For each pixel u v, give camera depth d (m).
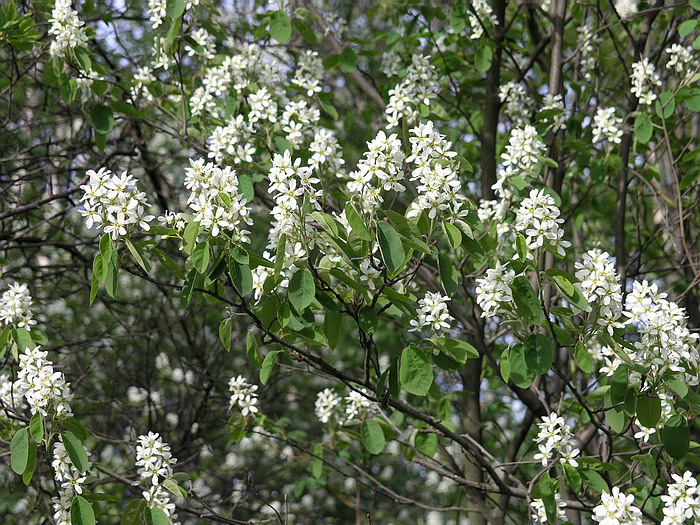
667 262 6.33
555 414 3.25
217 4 6.46
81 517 2.99
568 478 3.16
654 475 3.27
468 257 4.62
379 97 5.69
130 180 2.69
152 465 3.16
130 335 6.18
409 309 2.80
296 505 7.53
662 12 5.81
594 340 3.80
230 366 6.89
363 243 2.68
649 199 6.54
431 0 5.74
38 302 6.38
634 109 5.13
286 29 4.75
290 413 7.77
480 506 4.67
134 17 5.67
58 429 3.09
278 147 4.20
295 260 2.67
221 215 2.62
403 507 8.21
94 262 2.63
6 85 5.57
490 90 5.37
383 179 2.60
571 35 6.23
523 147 4.00
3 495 6.17
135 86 4.92
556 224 2.68
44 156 5.32
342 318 2.79
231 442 6.00
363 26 7.79
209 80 4.67
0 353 3.52
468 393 4.84
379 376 3.01
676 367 2.78
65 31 4.16
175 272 2.80
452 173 2.69
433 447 4.02
